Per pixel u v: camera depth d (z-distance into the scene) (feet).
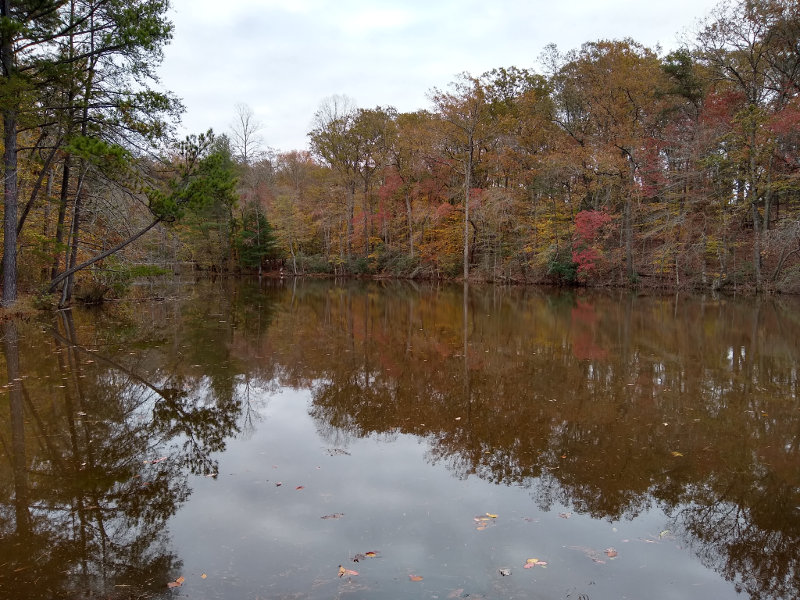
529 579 10.06
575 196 89.71
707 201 74.28
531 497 13.71
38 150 49.49
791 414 20.74
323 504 13.19
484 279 105.09
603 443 17.65
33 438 17.76
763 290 70.13
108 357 30.66
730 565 10.77
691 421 19.88
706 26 72.33
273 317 51.44
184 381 25.48
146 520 12.35
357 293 84.43
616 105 84.58
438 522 12.32
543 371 28.30
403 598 9.39
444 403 22.33
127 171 39.70
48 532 11.86
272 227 140.56
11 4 39.78
